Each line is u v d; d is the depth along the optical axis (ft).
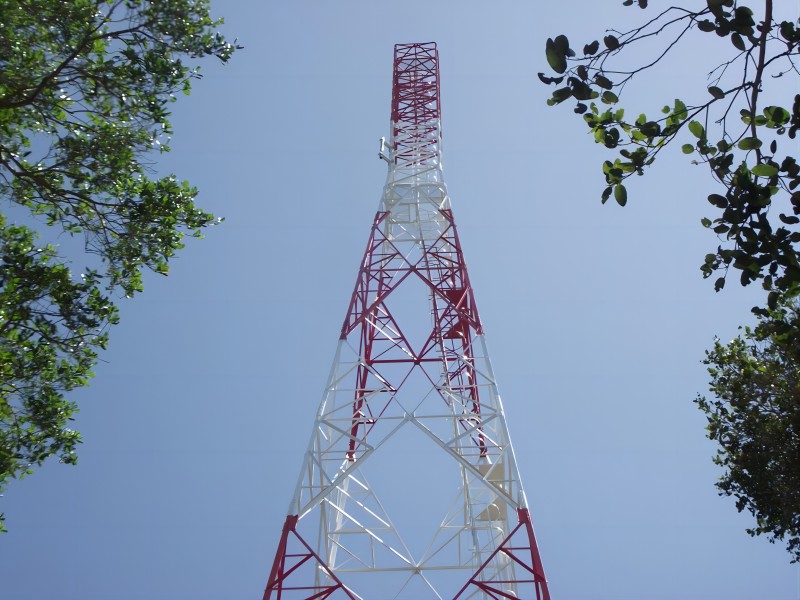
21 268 60.23
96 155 60.03
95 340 64.13
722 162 31.76
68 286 61.72
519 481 65.31
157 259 63.21
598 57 30.76
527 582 59.98
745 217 30.53
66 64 55.42
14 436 63.16
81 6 55.47
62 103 59.31
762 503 77.87
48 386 64.03
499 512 75.41
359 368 80.48
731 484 80.74
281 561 59.88
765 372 76.07
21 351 61.93
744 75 30.35
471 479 83.51
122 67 58.34
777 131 32.63
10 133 60.29
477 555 75.51
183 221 63.77
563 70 30.73
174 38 58.03
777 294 32.32
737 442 79.92
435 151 103.30
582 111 33.86
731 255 31.42
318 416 69.62
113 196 62.75
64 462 65.36
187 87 60.59
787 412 75.10
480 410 82.84
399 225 95.14
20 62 55.77
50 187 58.65
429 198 94.32
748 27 28.71
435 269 89.97
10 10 54.39
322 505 69.87
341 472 72.33
